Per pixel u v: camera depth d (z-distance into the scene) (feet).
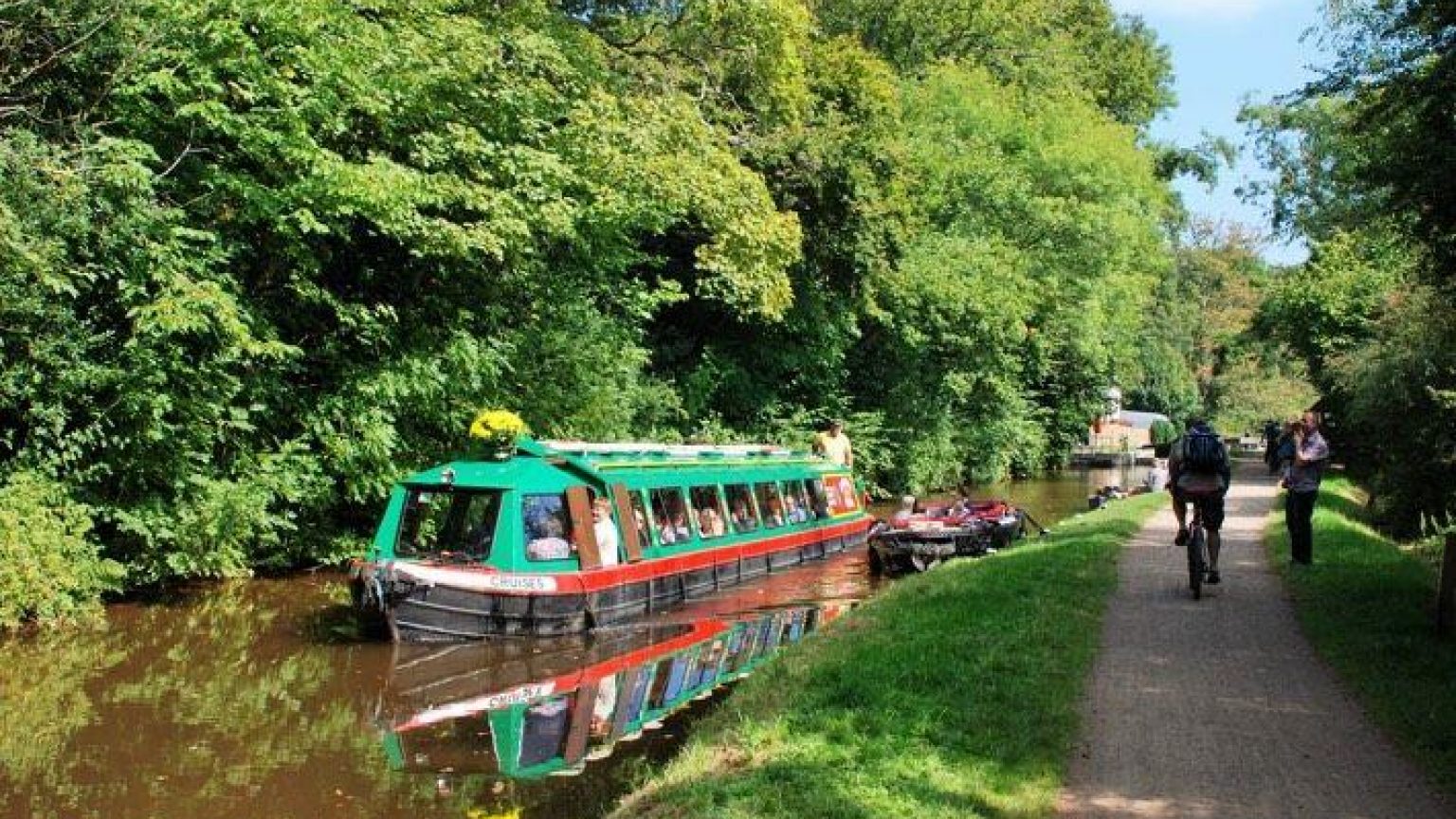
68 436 45.88
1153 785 21.34
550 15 75.82
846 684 27.86
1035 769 21.97
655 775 25.94
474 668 39.73
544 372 71.61
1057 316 135.64
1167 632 34.96
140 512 48.60
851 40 104.58
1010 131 130.00
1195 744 23.79
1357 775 21.81
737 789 20.90
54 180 42.42
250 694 35.73
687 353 99.66
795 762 22.43
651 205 71.26
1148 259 154.30
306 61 51.34
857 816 19.24
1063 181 130.11
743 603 54.29
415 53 56.85
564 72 68.03
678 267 96.02
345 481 59.77
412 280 63.10
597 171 69.46
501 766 28.55
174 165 48.70
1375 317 103.30
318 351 58.34
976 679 28.12
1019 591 40.60
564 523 47.39
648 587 50.96
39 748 29.76
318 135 54.75
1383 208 37.58
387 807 25.52
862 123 99.14
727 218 77.05
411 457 63.05
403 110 57.06
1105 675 29.63
